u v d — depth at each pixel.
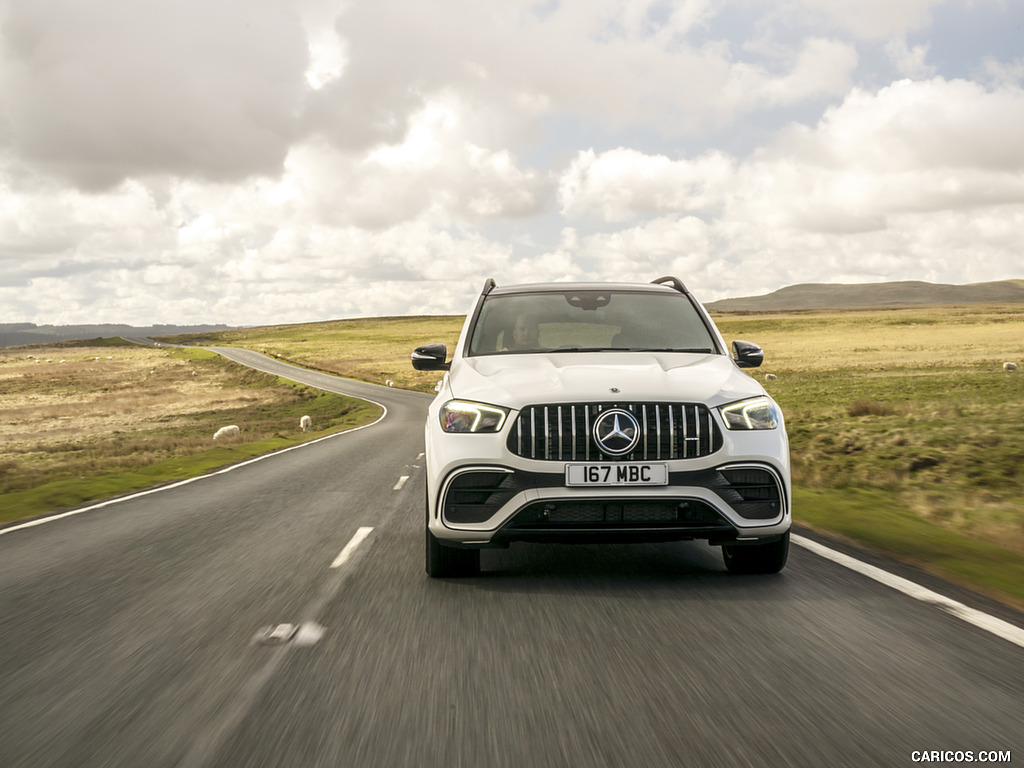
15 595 5.27
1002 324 91.81
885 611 4.42
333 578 5.49
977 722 2.93
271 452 18.78
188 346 160.00
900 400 24.44
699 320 6.33
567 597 4.80
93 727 2.99
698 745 2.75
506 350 5.93
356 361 98.19
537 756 2.68
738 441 4.78
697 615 4.38
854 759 2.63
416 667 3.60
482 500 4.82
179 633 4.26
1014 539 6.98
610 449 4.68
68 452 27.27
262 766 2.64
